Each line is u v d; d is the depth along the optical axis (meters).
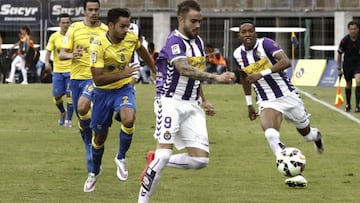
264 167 22.00
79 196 17.77
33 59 60.88
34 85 56.28
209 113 17.12
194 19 15.86
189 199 17.45
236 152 24.95
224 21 72.62
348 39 38.09
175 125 15.95
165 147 15.90
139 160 23.31
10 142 27.38
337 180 19.95
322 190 18.56
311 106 41.69
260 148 25.91
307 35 70.69
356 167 22.00
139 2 73.38
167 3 73.31
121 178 18.84
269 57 20.38
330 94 50.72
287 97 20.41
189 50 15.95
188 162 16.25
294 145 26.67
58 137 28.91
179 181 19.77
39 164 22.44
